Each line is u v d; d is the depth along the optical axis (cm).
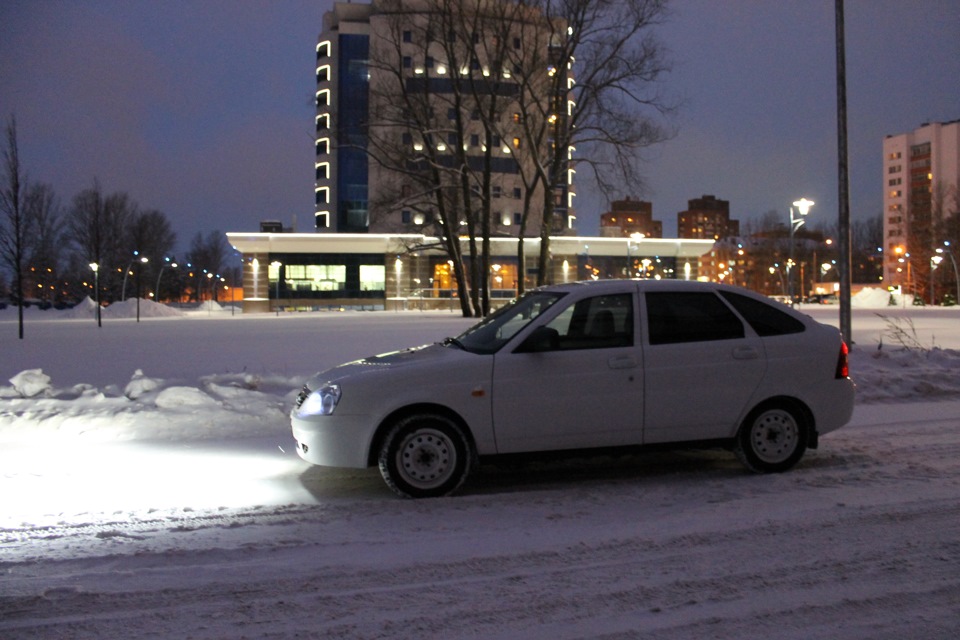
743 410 688
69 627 383
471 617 394
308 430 633
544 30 3550
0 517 579
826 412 704
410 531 541
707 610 401
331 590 430
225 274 15688
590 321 674
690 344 681
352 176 8269
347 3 8219
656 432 673
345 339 2602
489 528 547
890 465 718
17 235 3012
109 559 482
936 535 513
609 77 3309
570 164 3644
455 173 4059
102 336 3055
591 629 380
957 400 1103
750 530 529
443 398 629
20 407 984
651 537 518
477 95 3728
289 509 600
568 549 496
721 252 13562
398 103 3688
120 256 9200
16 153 3027
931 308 6375
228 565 470
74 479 698
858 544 498
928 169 13150
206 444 856
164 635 374
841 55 1463
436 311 6712
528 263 7575
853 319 3897
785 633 374
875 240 14450
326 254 7625
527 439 647
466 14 3622
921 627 379
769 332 704
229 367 1664
